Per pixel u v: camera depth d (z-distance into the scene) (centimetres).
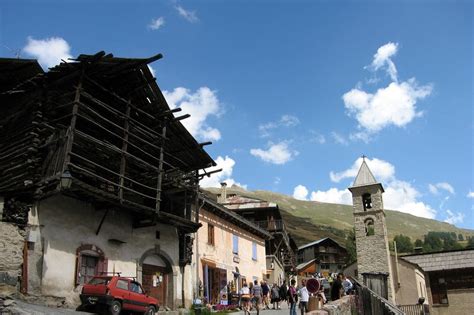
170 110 2286
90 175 1784
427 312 3281
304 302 1783
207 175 2662
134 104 2262
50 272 1725
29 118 1864
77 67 1850
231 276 3428
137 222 2188
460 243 16162
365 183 4525
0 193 1730
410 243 13138
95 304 1688
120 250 2097
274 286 2914
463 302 3170
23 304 1521
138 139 2200
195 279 2852
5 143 1916
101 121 2120
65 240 1819
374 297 2100
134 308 1800
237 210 5112
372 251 4241
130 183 2269
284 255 5669
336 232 14800
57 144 1766
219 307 2805
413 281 3853
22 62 1817
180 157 2653
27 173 1739
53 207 1800
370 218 4391
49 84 1878
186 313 2317
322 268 8394
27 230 1681
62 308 1688
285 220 14688
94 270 1947
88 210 1959
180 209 2550
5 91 1980
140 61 1973
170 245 2444
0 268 1583
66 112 1961
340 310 1341
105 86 2083
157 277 2342
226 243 3456
